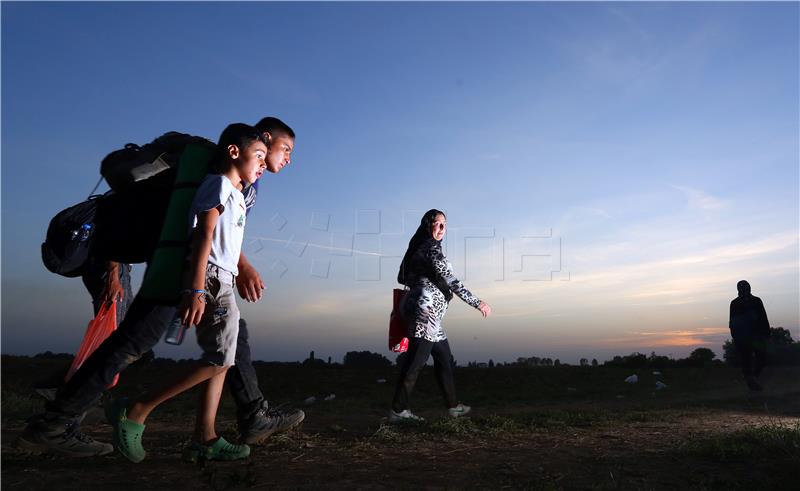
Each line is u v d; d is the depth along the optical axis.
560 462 2.98
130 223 2.87
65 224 3.04
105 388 2.73
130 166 2.90
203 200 2.61
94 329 3.12
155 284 2.63
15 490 2.34
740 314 8.49
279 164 3.40
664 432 3.99
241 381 3.38
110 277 3.17
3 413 5.09
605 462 2.97
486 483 2.53
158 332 2.68
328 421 4.86
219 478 2.57
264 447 3.41
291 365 13.87
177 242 2.67
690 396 7.79
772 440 3.22
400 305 4.75
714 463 2.89
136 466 2.81
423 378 10.68
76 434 2.87
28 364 11.61
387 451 3.32
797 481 2.49
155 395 2.72
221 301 2.72
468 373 12.17
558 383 10.35
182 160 2.84
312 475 2.68
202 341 2.74
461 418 4.55
